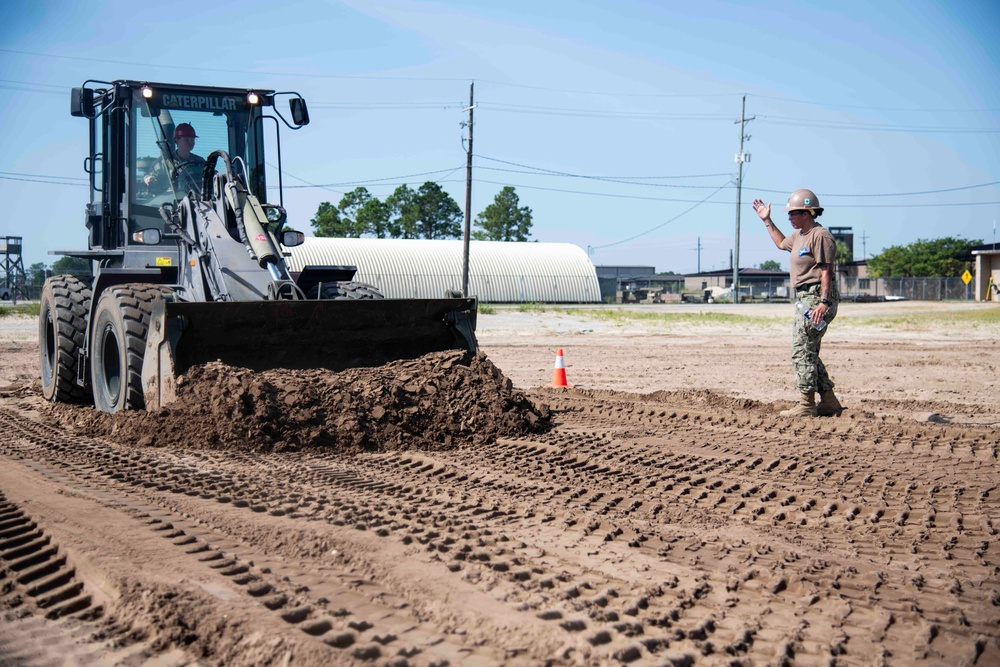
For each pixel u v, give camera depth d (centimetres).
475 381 730
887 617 327
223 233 783
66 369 866
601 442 672
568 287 5562
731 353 1659
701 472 569
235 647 291
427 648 292
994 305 4216
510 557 388
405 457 618
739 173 6009
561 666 280
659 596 345
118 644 298
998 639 308
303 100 911
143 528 418
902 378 1214
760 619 325
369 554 383
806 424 743
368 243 5334
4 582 355
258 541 407
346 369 742
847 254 9969
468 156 3747
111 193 908
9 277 4800
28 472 549
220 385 662
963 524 452
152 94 871
